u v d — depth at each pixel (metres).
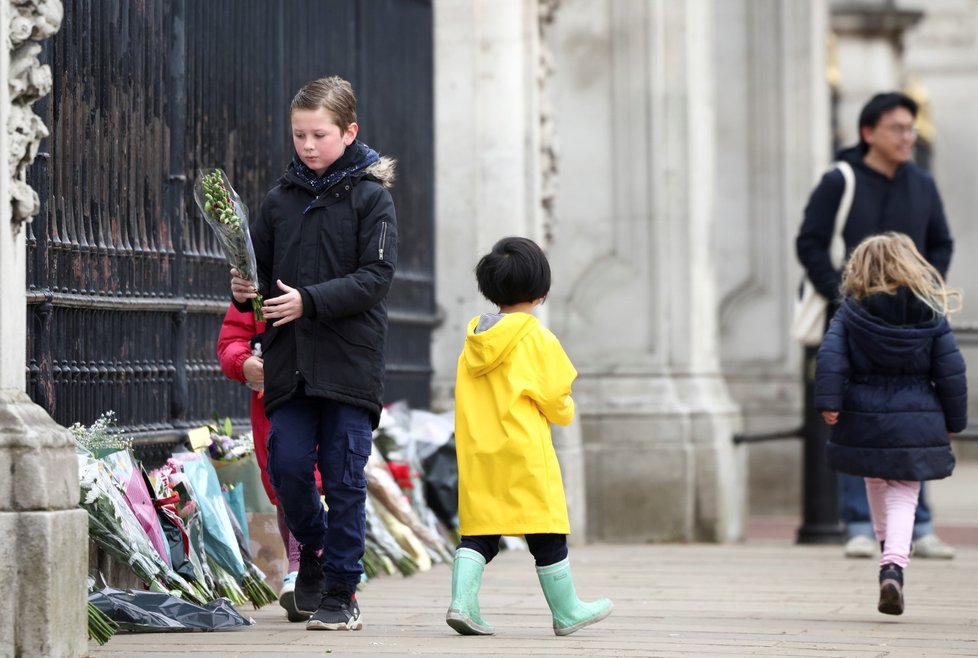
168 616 14.51
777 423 36.47
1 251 12.17
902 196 24.48
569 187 29.59
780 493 36.38
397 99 25.02
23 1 12.30
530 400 14.54
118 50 16.83
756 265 37.06
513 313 14.68
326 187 14.23
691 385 28.73
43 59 15.13
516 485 14.37
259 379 14.59
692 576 21.27
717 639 14.70
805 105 36.78
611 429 28.45
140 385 17.17
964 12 67.62
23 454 11.95
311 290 13.72
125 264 16.89
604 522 28.36
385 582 19.83
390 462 22.36
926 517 23.98
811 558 24.03
